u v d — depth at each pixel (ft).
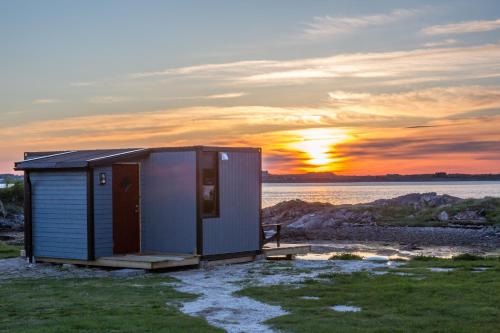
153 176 59.67
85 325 30.91
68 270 55.21
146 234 60.03
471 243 107.86
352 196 473.26
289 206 185.47
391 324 30.68
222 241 58.70
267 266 56.03
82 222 56.18
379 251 94.58
